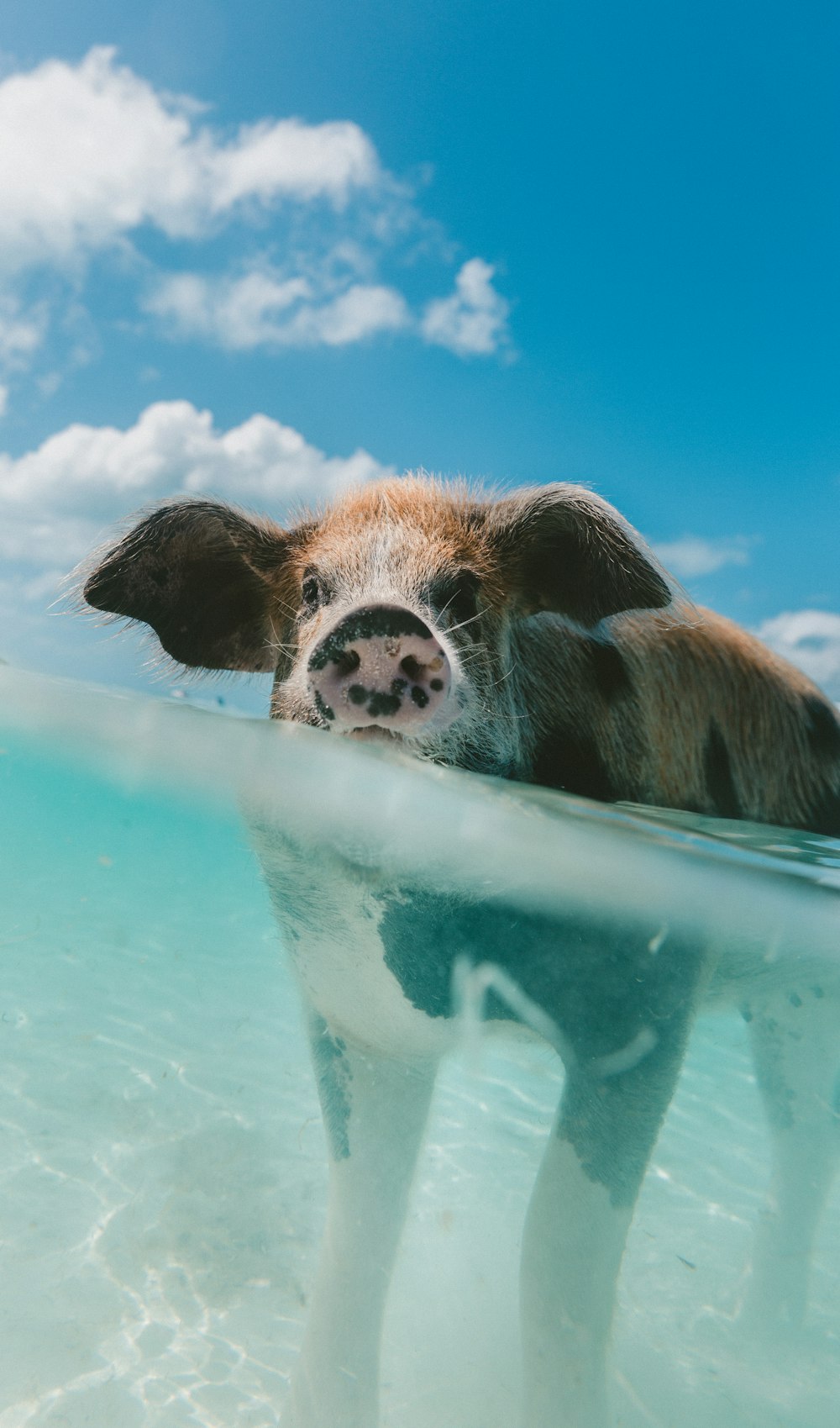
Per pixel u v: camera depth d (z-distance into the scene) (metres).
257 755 0.63
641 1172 0.54
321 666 0.55
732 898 0.57
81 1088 0.91
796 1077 0.80
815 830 0.93
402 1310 0.61
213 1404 0.54
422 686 0.55
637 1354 0.60
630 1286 0.67
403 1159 0.58
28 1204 0.71
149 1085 0.92
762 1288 0.69
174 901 1.30
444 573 0.66
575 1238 0.51
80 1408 0.53
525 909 0.57
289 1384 0.54
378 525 0.70
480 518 0.73
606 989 0.56
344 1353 0.53
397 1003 0.59
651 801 0.80
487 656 0.67
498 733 0.66
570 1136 0.53
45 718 0.90
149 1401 0.54
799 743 0.93
